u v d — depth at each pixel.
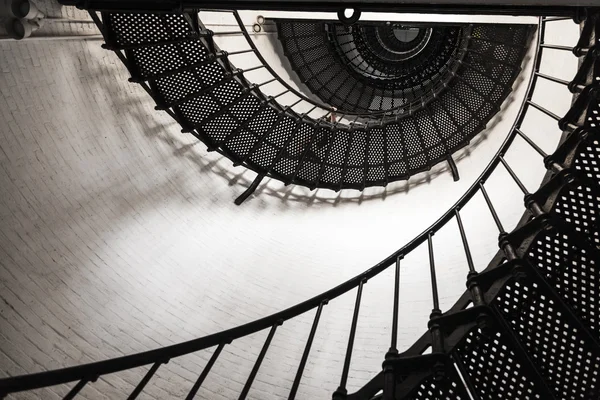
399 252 2.59
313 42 6.55
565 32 3.62
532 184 3.47
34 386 1.49
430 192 4.66
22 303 2.47
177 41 3.63
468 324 1.98
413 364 1.86
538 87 4.01
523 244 2.13
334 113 5.39
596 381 1.96
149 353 1.87
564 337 2.03
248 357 3.22
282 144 4.76
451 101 4.89
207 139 4.54
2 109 2.80
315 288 3.85
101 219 3.28
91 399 2.47
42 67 3.14
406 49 7.20
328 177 5.01
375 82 6.90
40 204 2.89
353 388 3.02
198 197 4.27
